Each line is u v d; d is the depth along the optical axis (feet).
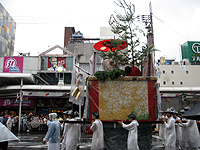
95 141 22.67
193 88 77.71
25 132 69.05
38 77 91.56
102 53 29.66
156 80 25.49
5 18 148.05
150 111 25.03
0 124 12.01
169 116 26.53
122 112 24.75
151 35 29.01
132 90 25.14
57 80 98.27
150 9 57.52
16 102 85.61
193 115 17.40
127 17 28.40
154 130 67.10
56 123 21.85
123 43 29.43
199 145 27.09
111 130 24.89
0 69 97.66
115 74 24.73
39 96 79.30
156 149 33.17
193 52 138.82
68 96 80.38
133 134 22.24
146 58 28.76
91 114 24.49
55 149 21.38
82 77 29.04
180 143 28.86
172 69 137.69
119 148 24.54
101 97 24.81
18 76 79.46
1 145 11.89
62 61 100.27
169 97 79.61
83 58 132.67
